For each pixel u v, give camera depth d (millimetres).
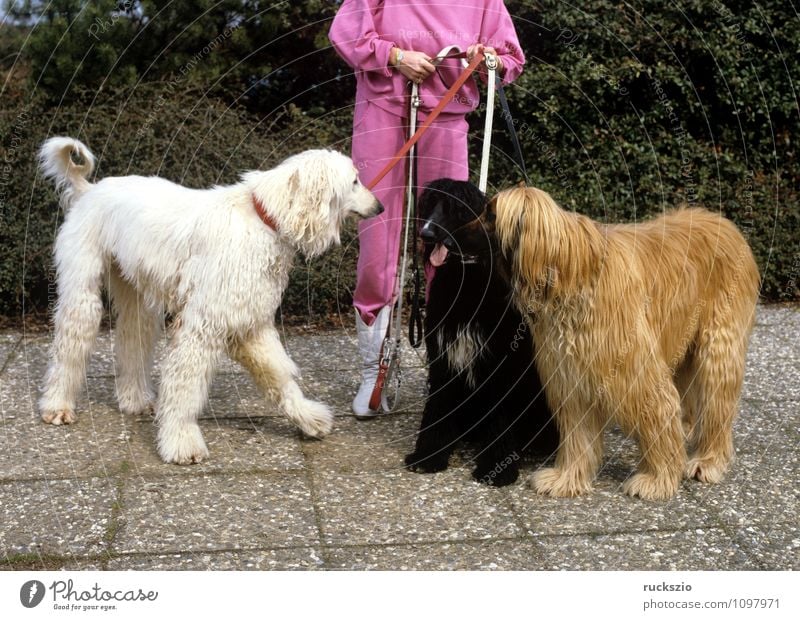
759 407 4328
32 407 4254
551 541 3033
